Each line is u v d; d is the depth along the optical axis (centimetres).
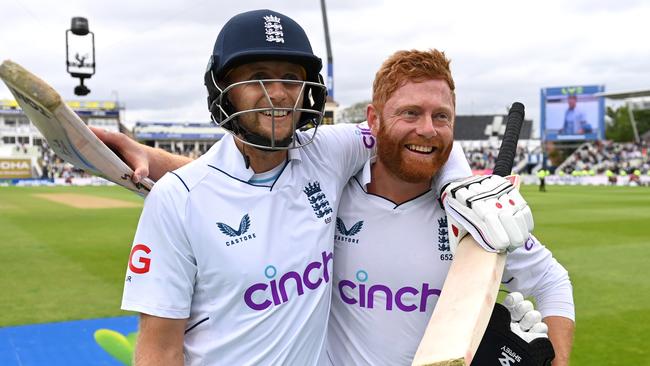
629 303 513
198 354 144
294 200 152
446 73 164
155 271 139
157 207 140
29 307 498
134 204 1822
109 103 5788
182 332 143
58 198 2150
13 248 843
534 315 165
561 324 182
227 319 142
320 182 162
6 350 387
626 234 992
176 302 140
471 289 142
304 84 145
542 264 186
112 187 3256
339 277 181
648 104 4700
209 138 5759
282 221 148
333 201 163
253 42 141
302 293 146
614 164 4053
